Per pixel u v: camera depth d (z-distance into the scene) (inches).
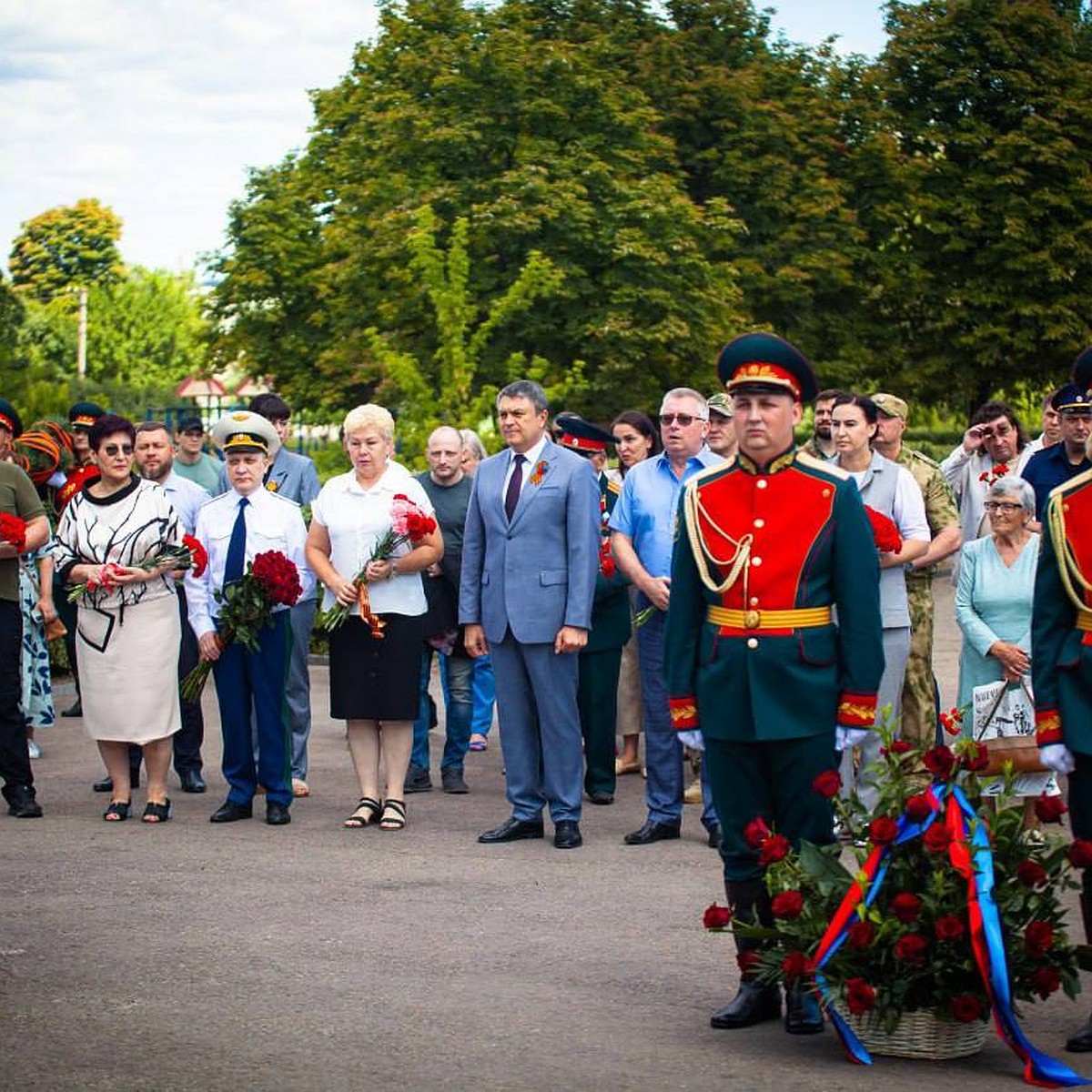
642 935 294.2
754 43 1483.8
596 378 1250.0
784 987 235.3
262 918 303.4
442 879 336.8
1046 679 244.4
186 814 411.8
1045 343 1491.1
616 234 1235.2
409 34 1380.4
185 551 394.9
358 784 458.3
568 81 1294.3
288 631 400.8
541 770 385.4
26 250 4173.2
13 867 346.0
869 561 240.1
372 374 1286.9
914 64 1520.7
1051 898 230.5
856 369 1445.6
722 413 383.6
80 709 590.9
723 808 246.4
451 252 1101.7
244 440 409.7
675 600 249.0
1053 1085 214.5
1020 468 444.5
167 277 3558.1
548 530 374.3
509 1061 224.8
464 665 449.7
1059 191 1467.8
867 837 234.7
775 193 1385.3
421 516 381.7
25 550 398.3
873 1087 214.2
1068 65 1509.6
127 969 269.6
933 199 1461.6
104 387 2117.4
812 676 238.4
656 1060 225.8
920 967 223.3
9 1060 224.5
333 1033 237.0
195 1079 216.8
